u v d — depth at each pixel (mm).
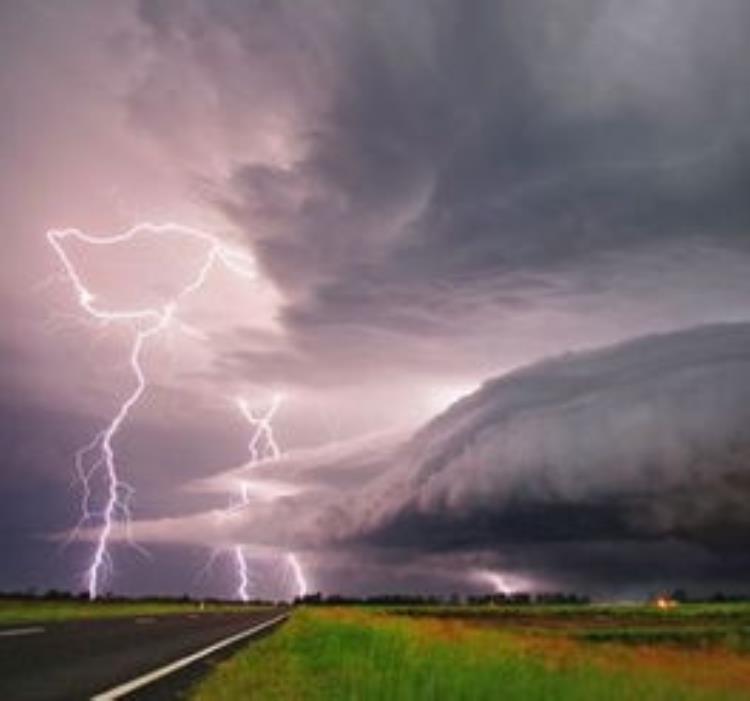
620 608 149250
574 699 15719
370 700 16562
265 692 17594
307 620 58562
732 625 81562
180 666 22938
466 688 16734
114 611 78500
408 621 49781
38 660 22750
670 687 16125
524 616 107250
